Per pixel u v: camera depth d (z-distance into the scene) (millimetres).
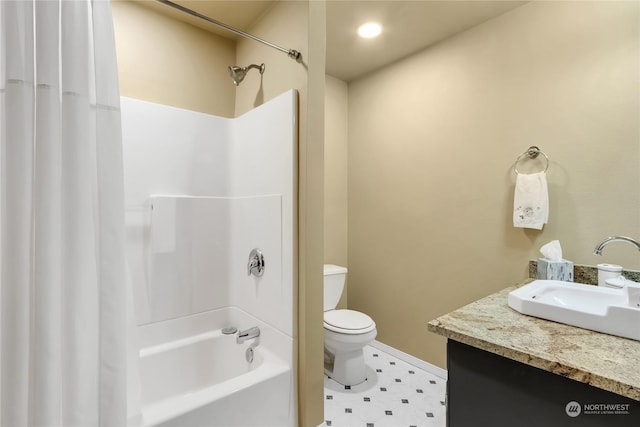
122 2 1680
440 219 2217
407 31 2100
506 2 1803
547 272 1587
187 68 1900
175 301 1764
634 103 1444
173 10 1782
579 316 1022
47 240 814
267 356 1586
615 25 1499
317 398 1521
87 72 897
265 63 1775
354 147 2828
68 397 841
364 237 2736
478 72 2014
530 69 1784
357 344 2049
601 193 1541
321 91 1533
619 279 1380
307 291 1487
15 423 771
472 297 2045
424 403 1938
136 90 1716
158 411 1136
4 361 782
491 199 1950
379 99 2623
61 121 860
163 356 1664
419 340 2350
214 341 1830
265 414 1388
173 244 1751
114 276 923
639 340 916
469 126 2059
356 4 1820
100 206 917
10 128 790
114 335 915
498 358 946
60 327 839
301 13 1510
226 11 1762
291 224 1507
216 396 1242
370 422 1765
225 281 1957
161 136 1744
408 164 2412
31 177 812
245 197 1859
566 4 1655
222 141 1965
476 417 997
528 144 1791
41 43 830
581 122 1602
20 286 787
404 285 2441
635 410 719
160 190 1738
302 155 1494
